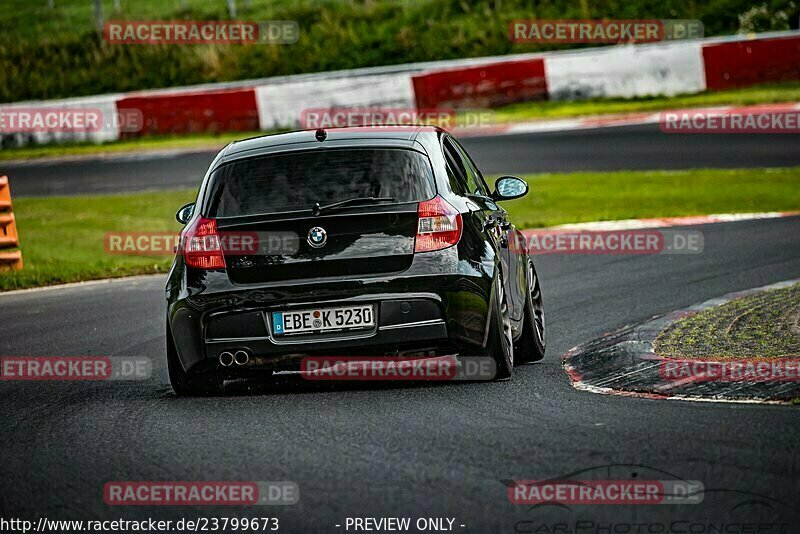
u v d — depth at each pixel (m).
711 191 64.69
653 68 102.25
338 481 15.62
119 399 23.72
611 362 24.11
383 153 22.86
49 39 143.50
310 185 22.45
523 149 85.00
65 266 52.06
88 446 18.95
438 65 105.00
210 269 22.20
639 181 69.94
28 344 32.84
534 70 103.25
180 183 80.31
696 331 26.16
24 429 20.92
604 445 16.86
